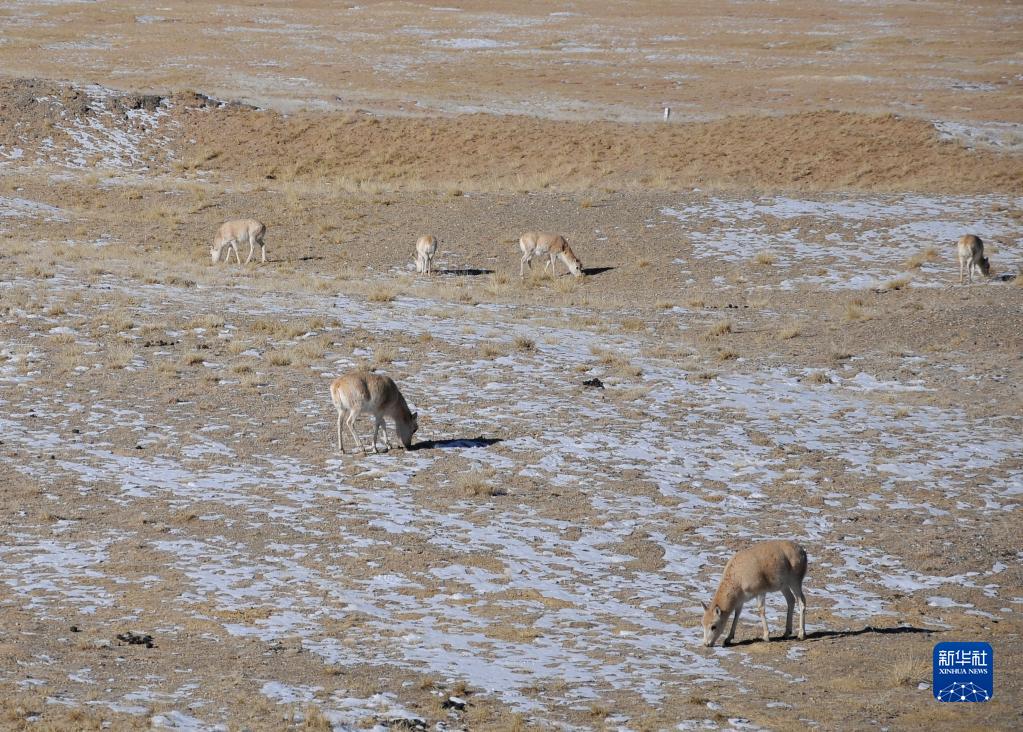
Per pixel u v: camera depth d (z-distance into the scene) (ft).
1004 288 307.58
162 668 102.63
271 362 226.58
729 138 506.48
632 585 130.72
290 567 132.98
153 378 214.07
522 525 149.48
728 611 111.04
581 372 229.04
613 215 397.39
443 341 248.32
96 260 330.75
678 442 186.50
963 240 312.91
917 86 645.51
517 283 329.31
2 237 363.56
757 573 111.24
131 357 224.94
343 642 111.14
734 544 144.56
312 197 429.38
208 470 168.04
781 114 560.61
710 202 408.87
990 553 142.51
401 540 142.72
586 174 468.75
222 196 428.97
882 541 146.30
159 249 361.30
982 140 496.23
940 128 506.07
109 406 197.26
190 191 433.89
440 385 216.54
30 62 644.27
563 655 108.99
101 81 595.06
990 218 384.88
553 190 437.58
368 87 624.18
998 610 124.47
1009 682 100.12
